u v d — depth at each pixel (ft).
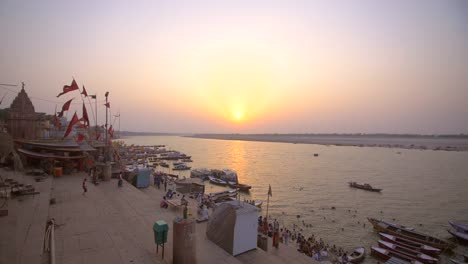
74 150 84.12
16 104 111.96
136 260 32.94
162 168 268.41
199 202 67.67
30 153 79.61
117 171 84.12
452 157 393.29
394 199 153.17
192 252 32.19
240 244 40.75
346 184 192.24
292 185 187.32
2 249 31.04
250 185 182.60
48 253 32.58
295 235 92.73
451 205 142.72
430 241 88.53
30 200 51.31
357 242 95.14
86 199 57.31
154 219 48.14
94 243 36.88
